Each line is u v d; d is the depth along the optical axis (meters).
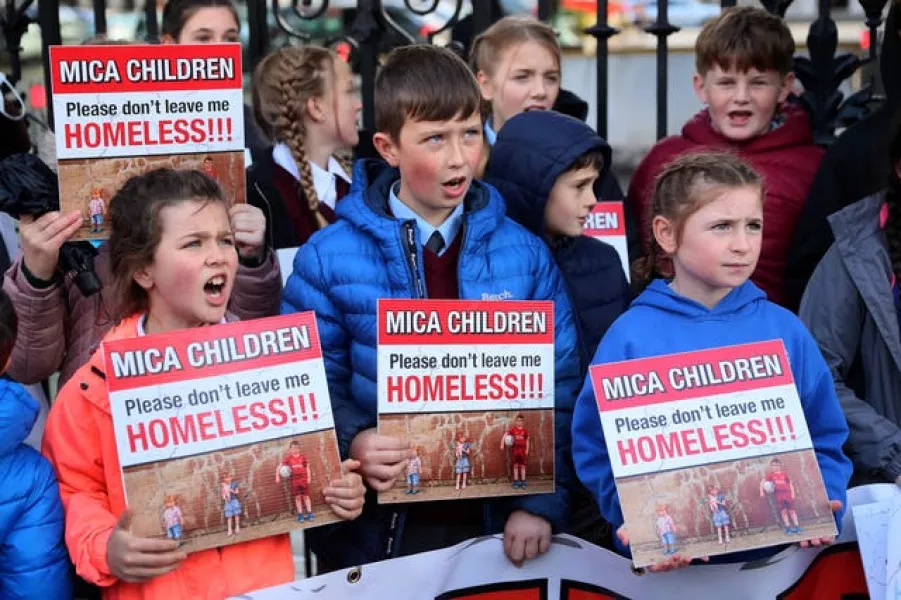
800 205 5.78
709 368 4.07
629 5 14.86
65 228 4.39
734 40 5.74
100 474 4.05
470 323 4.25
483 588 4.37
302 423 4.04
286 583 4.09
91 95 4.42
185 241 4.05
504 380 4.27
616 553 4.47
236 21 6.65
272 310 4.92
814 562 4.37
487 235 4.58
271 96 6.02
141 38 7.38
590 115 14.62
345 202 4.62
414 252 4.51
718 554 4.11
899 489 4.38
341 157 6.47
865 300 4.75
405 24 11.88
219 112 4.55
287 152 5.95
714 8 14.88
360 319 4.47
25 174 4.45
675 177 4.27
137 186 4.12
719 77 5.82
